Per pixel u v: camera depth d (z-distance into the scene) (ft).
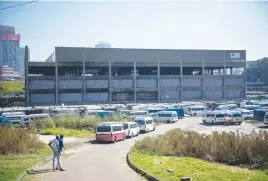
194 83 337.93
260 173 57.36
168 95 331.77
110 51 312.50
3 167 60.18
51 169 62.23
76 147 97.25
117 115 169.48
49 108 200.75
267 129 140.97
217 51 341.62
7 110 190.70
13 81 490.08
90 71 337.31
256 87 355.97
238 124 165.07
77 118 149.18
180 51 332.19
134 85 320.70
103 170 61.46
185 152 77.36
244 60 348.38
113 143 106.32
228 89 345.51
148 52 323.98
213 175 52.34
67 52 299.99
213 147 74.54
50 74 344.49
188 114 223.71
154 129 144.25
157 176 52.47
